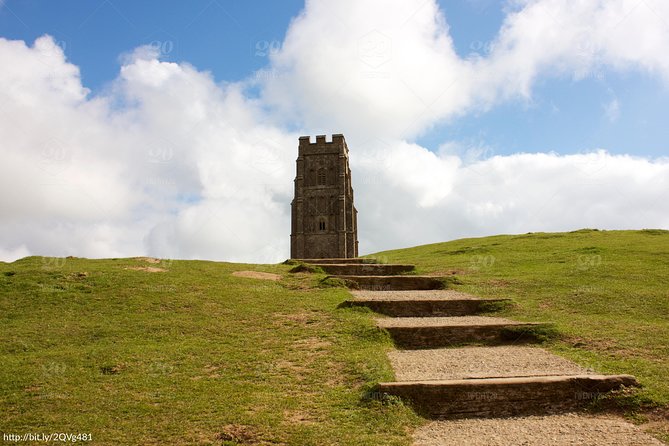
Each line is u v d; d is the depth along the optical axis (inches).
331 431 395.9
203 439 380.2
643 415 417.7
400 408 434.3
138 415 422.3
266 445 374.3
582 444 371.2
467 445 375.2
